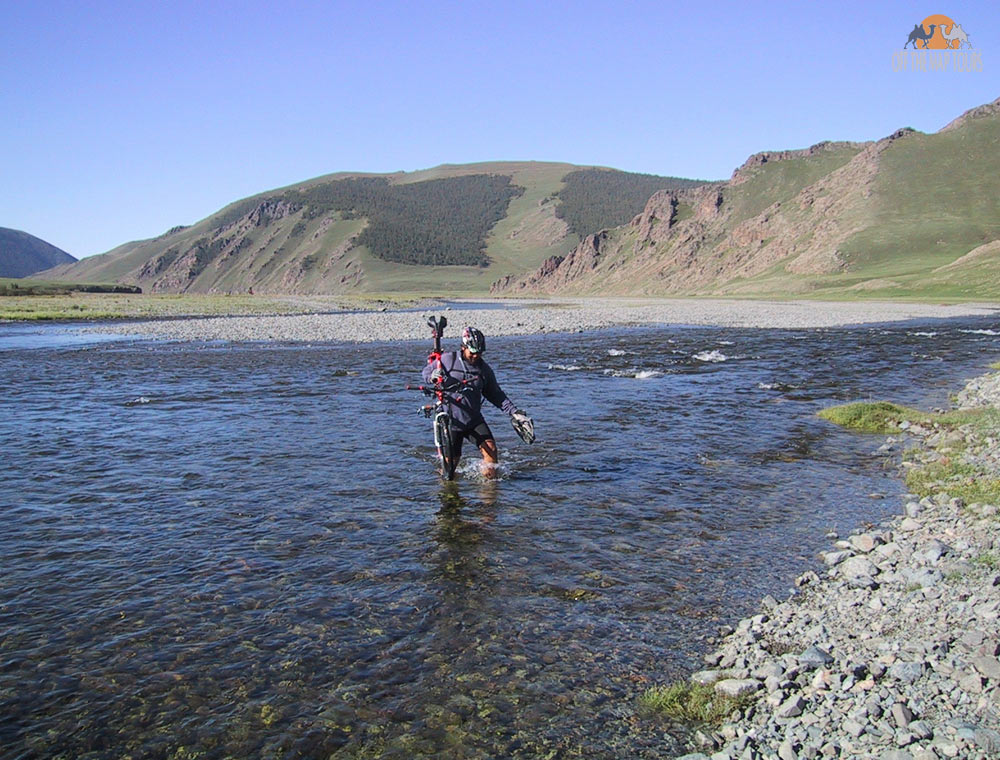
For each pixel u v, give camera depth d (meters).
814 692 5.27
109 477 11.16
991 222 161.38
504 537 8.57
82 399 19.14
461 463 12.09
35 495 10.20
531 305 125.69
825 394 20.02
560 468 11.77
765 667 5.61
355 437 14.08
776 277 171.00
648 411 17.14
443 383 10.89
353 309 99.50
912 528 8.75
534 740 4.86
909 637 5.99
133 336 45.41
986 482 10.34
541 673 5.67
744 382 22.52
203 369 26.55
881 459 12.48
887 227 166.62
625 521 9.17
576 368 26.39
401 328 50.66
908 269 136.00
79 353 34.00
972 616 6.16
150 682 5.50
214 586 7.17
